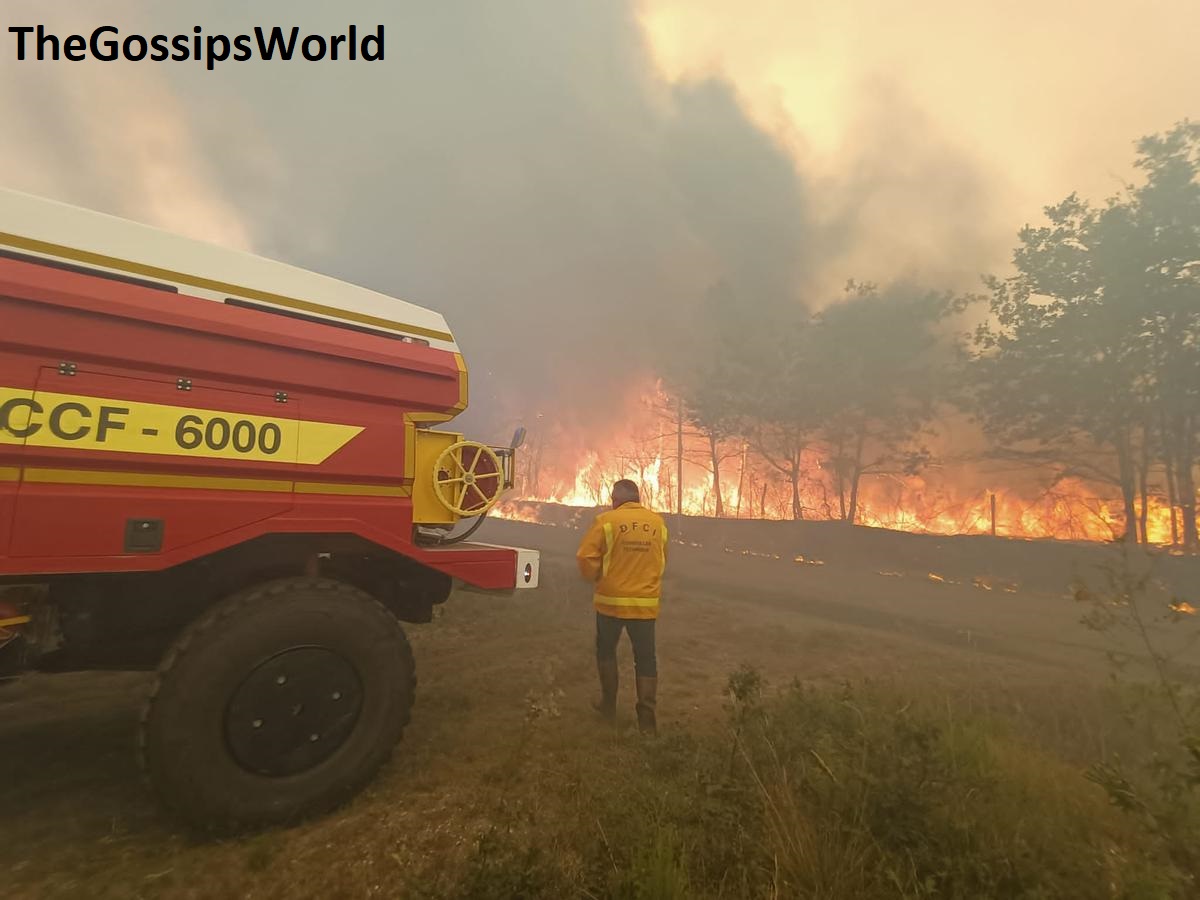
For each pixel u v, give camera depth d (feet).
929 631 29.27
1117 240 53.78
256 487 10.09
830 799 8.78
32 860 8.18
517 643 21.66
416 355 12.30
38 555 8.04
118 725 13.42
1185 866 7.43
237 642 8.91
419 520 12.01
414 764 11.37
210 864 8.14
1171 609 12.22
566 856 7.90
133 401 9.01
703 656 22.00
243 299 10.44
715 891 7.30
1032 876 7.19
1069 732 13.71
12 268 8.32
